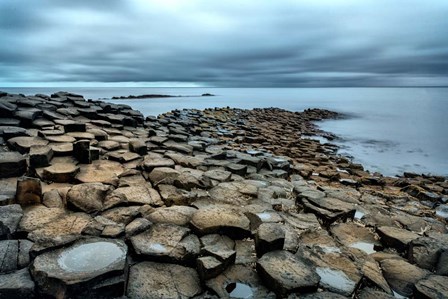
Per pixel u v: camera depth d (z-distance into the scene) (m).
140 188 6.29
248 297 3.71
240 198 6.48
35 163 6.52
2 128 8.67
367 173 11.75
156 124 14.77
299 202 6.84
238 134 17.58
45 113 10.66
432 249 4.89
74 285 3.27
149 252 4.14
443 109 47.69
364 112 42.78
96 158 7.76
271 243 4.36
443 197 9.09
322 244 5.12
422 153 17.91
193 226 4.83
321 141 21.44
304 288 3.73
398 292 4.19
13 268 3.66
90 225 4.45
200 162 8.59
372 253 5.11
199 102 54.12
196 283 3.87
